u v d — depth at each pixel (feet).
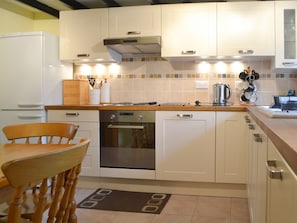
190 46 11.16
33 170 2.97
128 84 12.94
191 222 8.14
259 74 11.91
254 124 6.53
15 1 12.48
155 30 11.36
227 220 8.25
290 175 2.49
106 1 11.87
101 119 10.91
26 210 4.84
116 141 10.85
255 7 10.81
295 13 10.62
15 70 11.67
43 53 11.50
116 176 10.87
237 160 10.00
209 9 11.05
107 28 11.78
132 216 8.57
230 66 12.10
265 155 4.39
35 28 14.17
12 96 11.71
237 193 10.23
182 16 11.19
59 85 12.48
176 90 12.53
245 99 11.83
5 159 4.48
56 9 13.35
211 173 10.19
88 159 11.09
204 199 10.01
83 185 11.39
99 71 13.21
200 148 10.23
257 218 5.47
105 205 9.43
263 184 4.55
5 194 4.69
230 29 10.94
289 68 10.94
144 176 10.64
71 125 6.22
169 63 12.56
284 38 10.70
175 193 10.64
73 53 12.15
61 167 3.29
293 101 8.15
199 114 10.18
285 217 2.71
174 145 10.40
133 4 12.62
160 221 8.23
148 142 10.61
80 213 8.79
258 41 10.81
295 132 3.42
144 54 12.78
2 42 11.79
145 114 10.55
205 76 12.29
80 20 12.03
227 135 10.03
